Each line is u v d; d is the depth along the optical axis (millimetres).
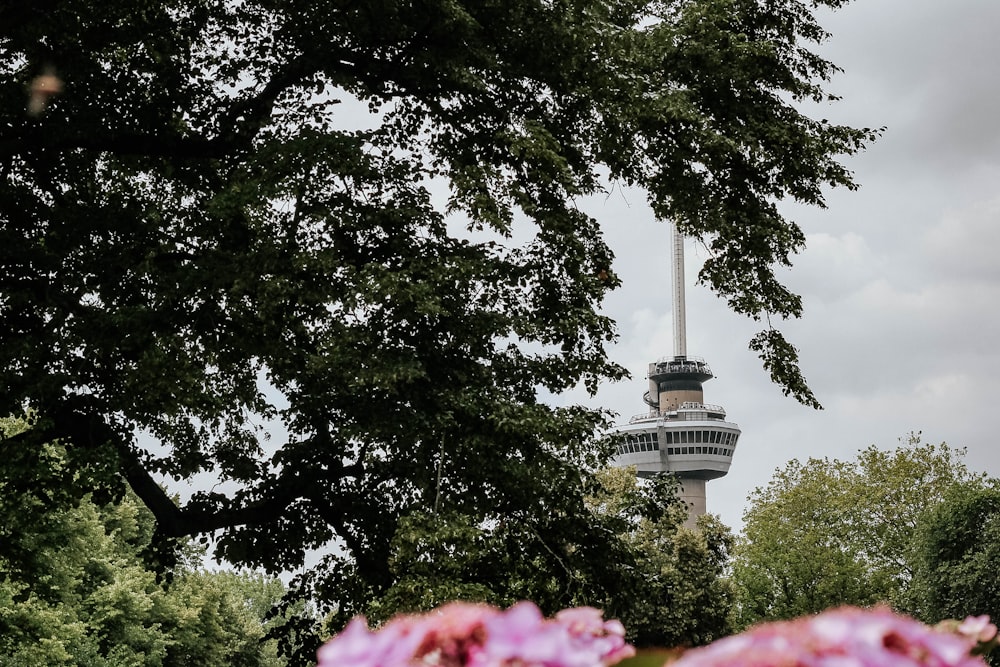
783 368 17125
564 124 16156
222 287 13758
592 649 1734
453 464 14359
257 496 16203
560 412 14766
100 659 36000
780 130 15867
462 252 14953
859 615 1533
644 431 142875
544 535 15062
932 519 53000
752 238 16297
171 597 44000
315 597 16906
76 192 16125
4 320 14320
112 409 14617
